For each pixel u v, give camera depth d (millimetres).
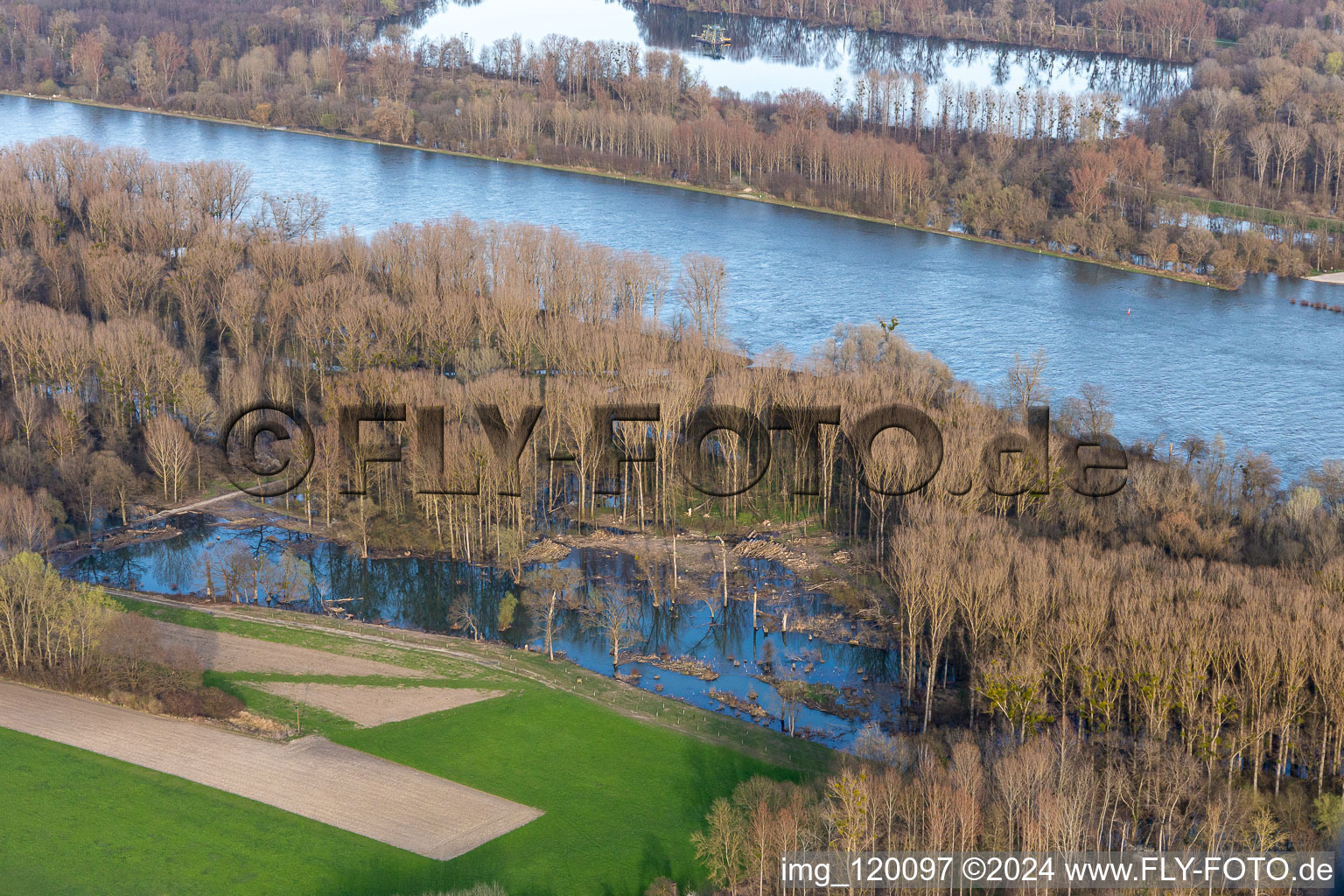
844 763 191875
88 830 182000
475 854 179125
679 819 189000
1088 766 183250
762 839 170750
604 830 185875
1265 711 199750
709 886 174375
